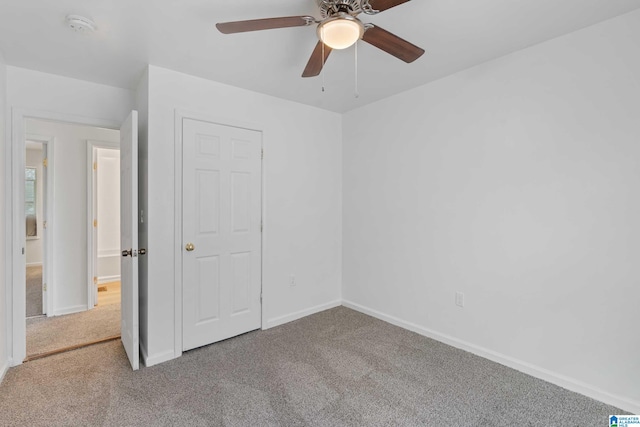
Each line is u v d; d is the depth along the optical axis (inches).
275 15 71.5
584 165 78.9
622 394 74.4
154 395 79.4
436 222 110.7
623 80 73.1
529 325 89.0
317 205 138.6
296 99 126.9
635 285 72.5
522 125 89.0
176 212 99.6
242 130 114.6
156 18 71.5
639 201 71.8
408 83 111.8
